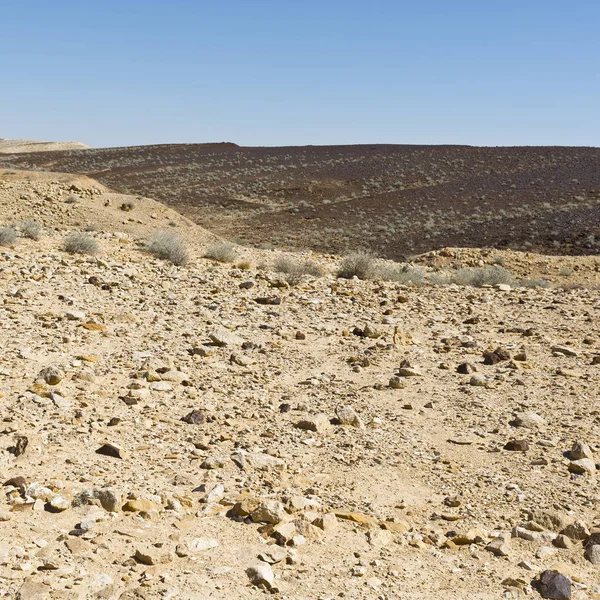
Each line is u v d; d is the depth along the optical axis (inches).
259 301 497.4
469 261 1321.4
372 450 244.4
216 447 233.5
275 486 208.2
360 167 3875.5
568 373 344.2
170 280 556.4
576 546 187.8
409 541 183.0
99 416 248.5
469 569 171.8
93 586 146.4
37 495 184.1
